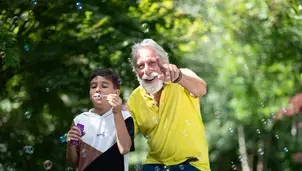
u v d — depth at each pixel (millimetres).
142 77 5793
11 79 12000
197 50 14305
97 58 11898
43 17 11508
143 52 5832
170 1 12312
